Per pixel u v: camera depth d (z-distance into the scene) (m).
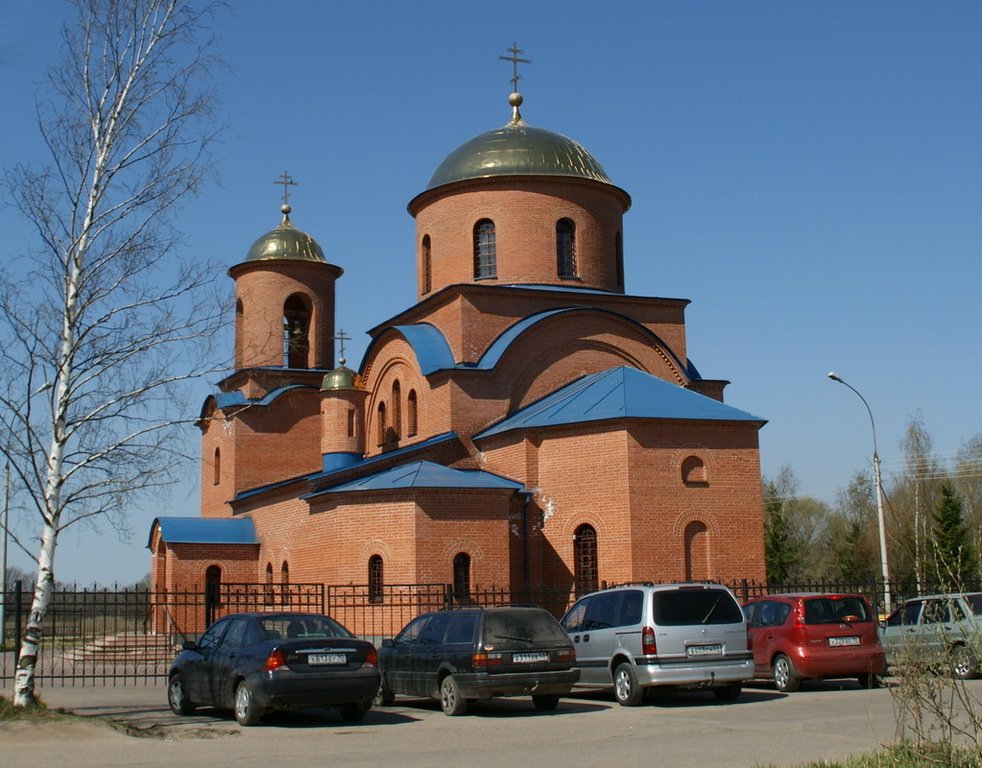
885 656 20.28
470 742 13.19
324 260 42.41
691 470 27.39
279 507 34.56
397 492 26.91
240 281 42.00
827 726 14.15
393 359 35.03
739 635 17.14
